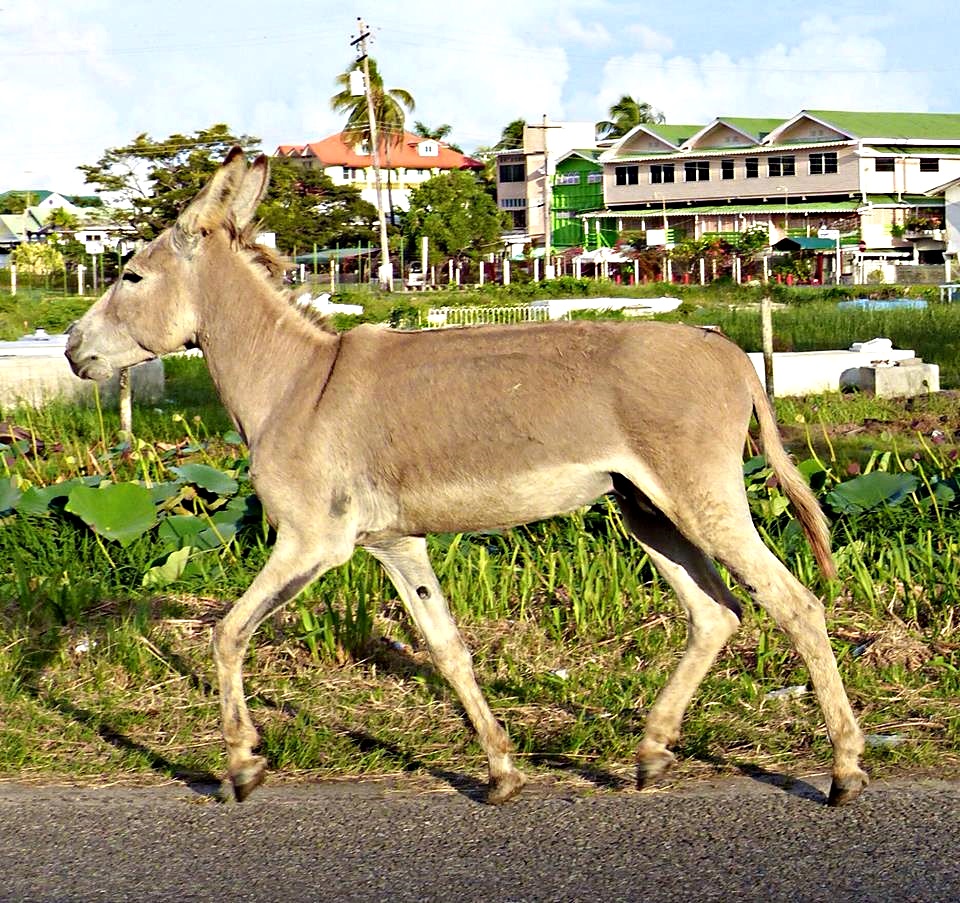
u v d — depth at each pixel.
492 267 92.12
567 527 9.82
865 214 86.06
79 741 6.98
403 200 117.50
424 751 6.79
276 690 7.61
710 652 6.36
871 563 9.26
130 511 9.52
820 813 5.95
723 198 93.88
